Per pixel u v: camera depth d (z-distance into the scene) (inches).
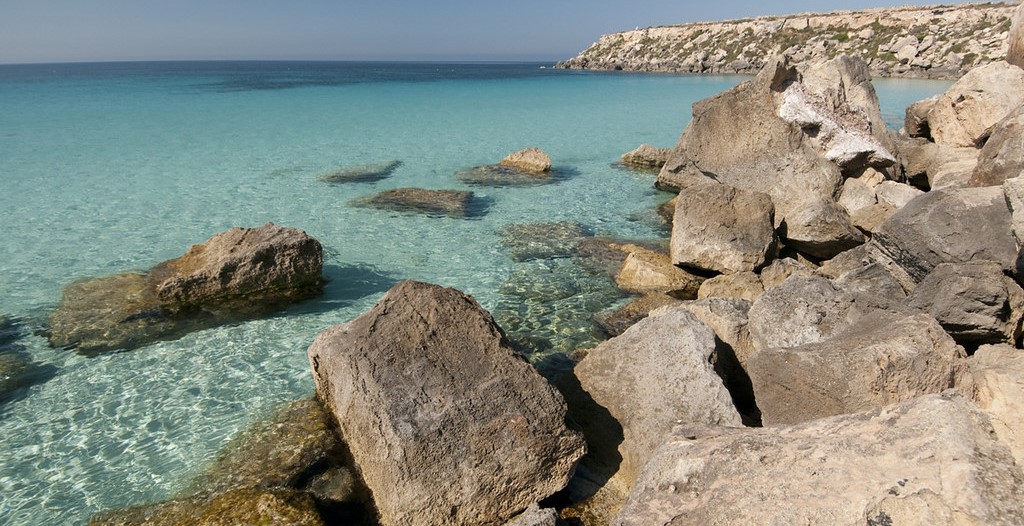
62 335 358.6
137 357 338.6
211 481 241.0
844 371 204.1
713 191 447.5
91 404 296.7
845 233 422.0
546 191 714.2
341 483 237.0
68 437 272.5
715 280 405.4
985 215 301.9
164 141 995.3
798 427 175.8
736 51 3100.4
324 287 435.8
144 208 617.9
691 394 238.7
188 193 677.9
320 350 265.6
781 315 274.4
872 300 272.2
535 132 1146.7
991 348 244.5
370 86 2365.9
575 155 942.4
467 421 214.2
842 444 156.7
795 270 395.2
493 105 1606.8
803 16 3105.3
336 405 260.4
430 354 237.1
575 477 238.8
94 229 552.4
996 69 542.0
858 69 676.1
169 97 1758.1
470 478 207.2
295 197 668.1
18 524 223.3
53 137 1016.2
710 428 194.2
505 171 814.5
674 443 182.4
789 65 592.7
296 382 314.8
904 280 339.6
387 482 210.2
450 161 880.3
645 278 436.1
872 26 2650.1
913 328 217.3
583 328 373.1
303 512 209.2
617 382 262.7
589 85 2306.8
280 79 2920.8
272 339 360.8
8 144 947.3
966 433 144.3
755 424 256.8
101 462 255.9
